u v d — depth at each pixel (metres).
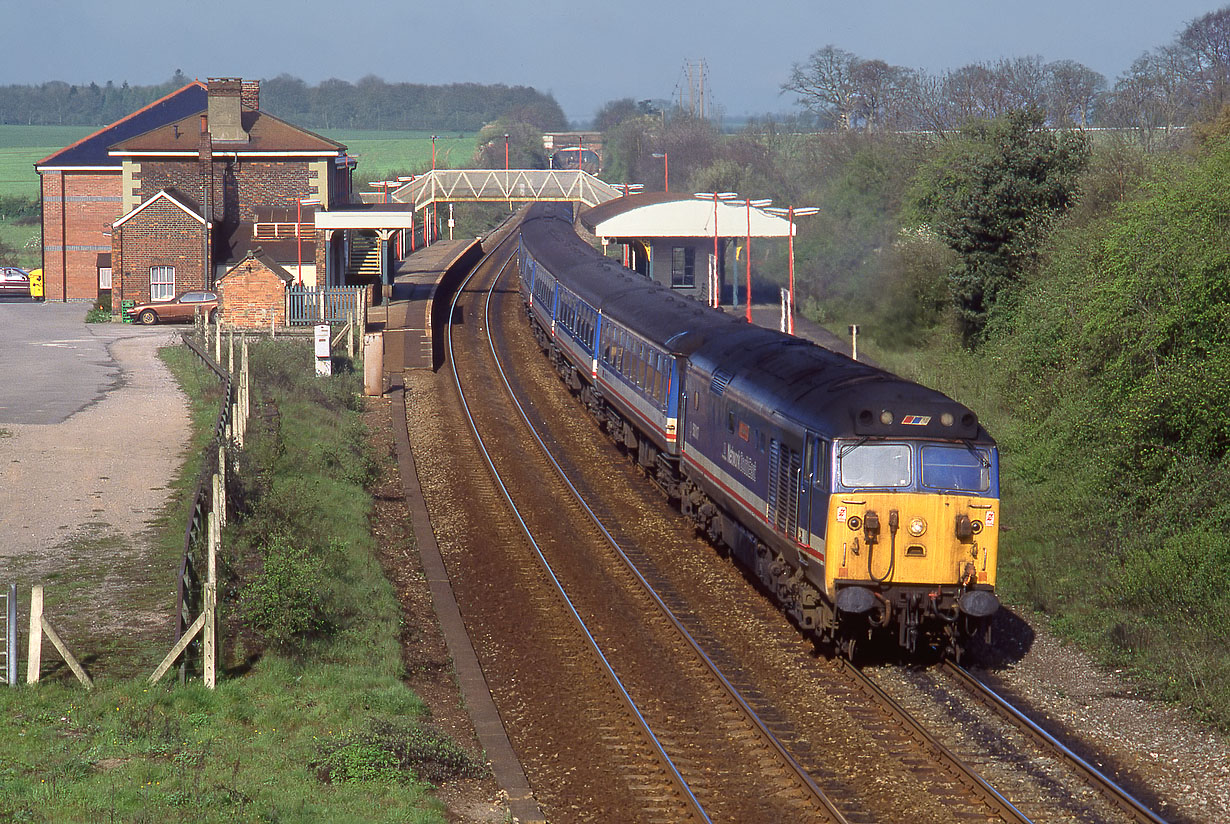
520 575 86.00
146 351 177.25
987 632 65.19
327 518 94.12
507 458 122.31
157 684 59.59
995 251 151.00
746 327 96.56
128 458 108.81
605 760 55.16
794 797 50.91
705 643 71.50
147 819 43.09
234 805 45.78
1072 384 105.69
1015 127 151.12
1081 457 97.00
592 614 77.12
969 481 64.12
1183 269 90.94
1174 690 63.72
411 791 49.84
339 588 77.06
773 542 73.38
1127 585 76.25
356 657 68.12
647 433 108.12
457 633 74.88
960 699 62.81
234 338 177.75
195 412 129.62
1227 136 104.69
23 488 98.00
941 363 150.50
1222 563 73.56
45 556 81.31
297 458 110.75
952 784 52.41
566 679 66.19
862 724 59.44
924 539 63.78
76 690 58.25
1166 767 55.31
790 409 70.88
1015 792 51.59
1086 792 51.88
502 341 194.38
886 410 63.78
